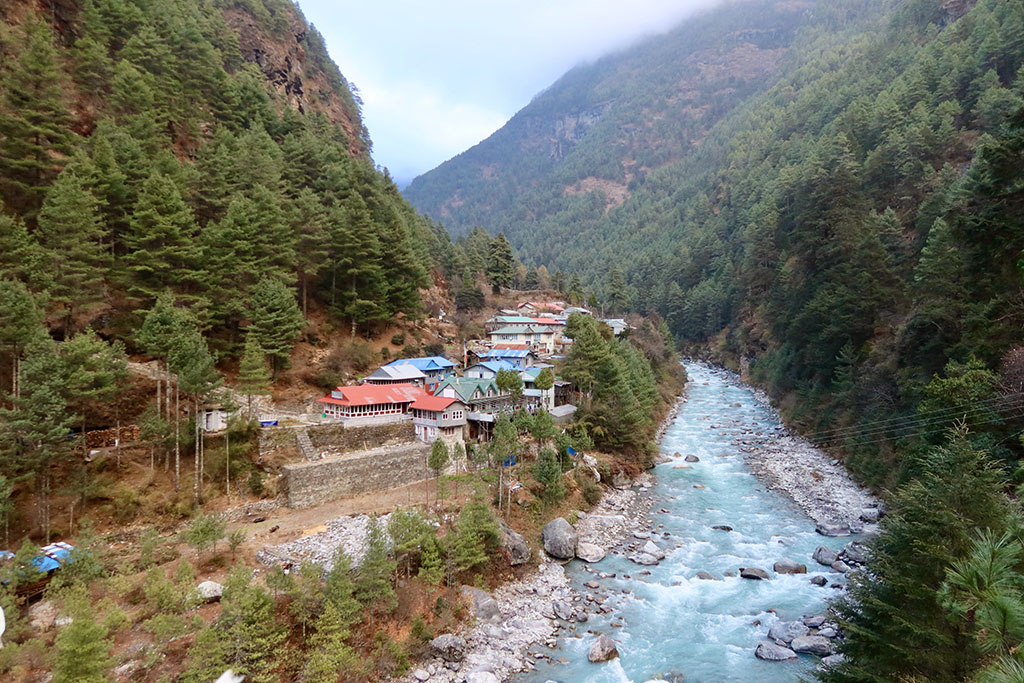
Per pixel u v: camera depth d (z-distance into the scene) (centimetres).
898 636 1892
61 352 3650
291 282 6347
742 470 6488
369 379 6166
